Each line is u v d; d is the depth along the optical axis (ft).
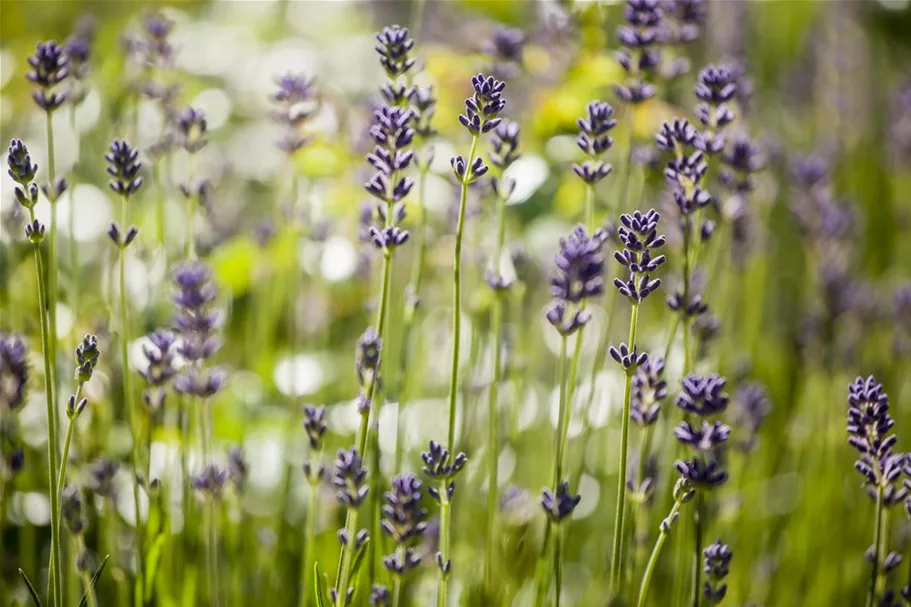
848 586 3.75
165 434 3.70
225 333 4.00
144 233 3.98
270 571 3.55
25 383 3.42
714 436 3.18
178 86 3.89
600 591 3.58
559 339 4.03
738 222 3.97
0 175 4.15
